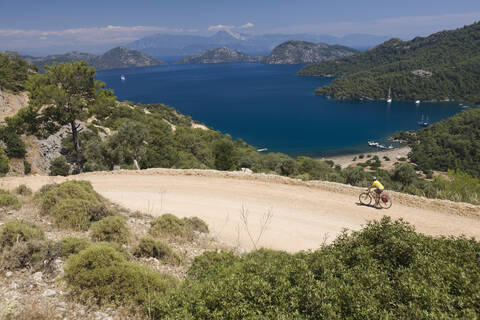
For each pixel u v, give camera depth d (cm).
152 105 15812
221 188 1966
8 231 661
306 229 1347
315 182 1892
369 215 1444
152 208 1592
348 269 525
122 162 3606
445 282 469
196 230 1245
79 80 2912
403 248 562
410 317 382
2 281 514
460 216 1352
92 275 543
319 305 416
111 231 909
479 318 387
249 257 758
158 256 845
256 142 17212
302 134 18862
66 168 3878
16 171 3394
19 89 7238
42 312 428
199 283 562
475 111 17738
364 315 392
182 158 5125
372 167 11481
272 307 419
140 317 500
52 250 644
